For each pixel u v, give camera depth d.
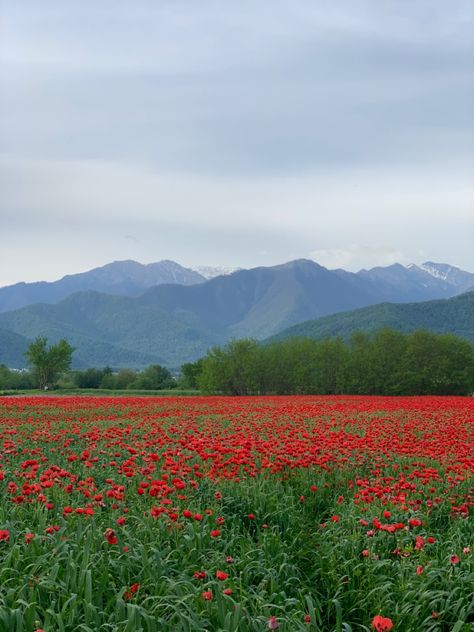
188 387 121.06
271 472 13.63
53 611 6.45
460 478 12.74
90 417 31.42
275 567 8.55
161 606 7.05
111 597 7.20
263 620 6.79
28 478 11.78
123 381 122.62
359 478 14.15
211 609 6.94
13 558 7.59
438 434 21.50
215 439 17.91
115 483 12.11
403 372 91.19
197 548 8.61
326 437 18.88
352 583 8.41
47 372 110.44
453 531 10.47
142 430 22.89
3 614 6.16
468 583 8.02
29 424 25.95
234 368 90.75
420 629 7.28
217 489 11.73
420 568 8.05
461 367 93.19
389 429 23.02
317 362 92.94
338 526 10.26
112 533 7.96
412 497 12.27
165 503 9.38
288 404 43.22
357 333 101.88
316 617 7.51
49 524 9.22
